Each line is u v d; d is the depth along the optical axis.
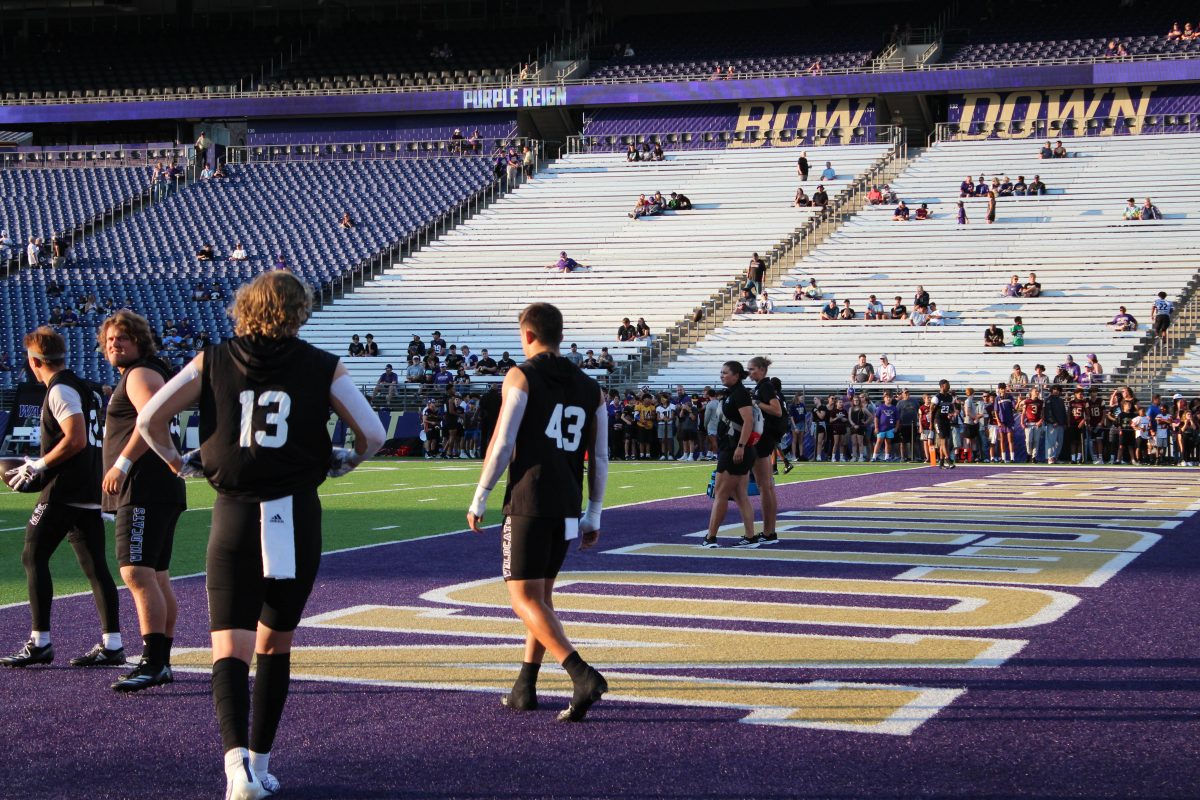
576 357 32.56
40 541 6.87
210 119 51.19
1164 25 45.38
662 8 53.47
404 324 37.19
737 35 50.50
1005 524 14.17
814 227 38.72
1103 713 5.68
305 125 50.31
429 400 31.38
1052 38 46.16
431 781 4.79
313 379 4.69
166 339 35.12
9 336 36.97
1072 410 27.62
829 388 30.91
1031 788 4.64
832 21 50.12
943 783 4.70
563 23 53.38
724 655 6.98
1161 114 42.22
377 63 51.34
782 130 46.09
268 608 4.70
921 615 8.24
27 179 47.75
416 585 9.53
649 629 7.77
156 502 6.38
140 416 4.73
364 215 43.53
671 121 47.44
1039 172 39.97
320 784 4.76
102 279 39.91
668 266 38.16
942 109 46.31
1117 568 10.47
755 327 34.31
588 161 45.91
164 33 54.84
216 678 4.55
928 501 17.38
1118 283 33.50
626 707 5.86
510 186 44.75
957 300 33.94
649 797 4.58
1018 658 6.86
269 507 4.60
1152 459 26.64
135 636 7.69
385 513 15.73
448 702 6.00
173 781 4.84
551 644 5.62
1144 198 37.25
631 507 16.42
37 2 56.06
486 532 13.43
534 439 5.64
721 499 11.98
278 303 4.63
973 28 47.78
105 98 50.53
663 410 29.56
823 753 5.10
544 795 4.61
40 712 5.89
